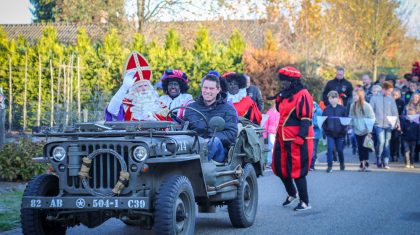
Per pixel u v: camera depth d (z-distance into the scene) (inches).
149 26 1258.6
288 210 381.4
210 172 285.6
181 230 261.7
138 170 248.4
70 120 772.6
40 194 262.8
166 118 310.3
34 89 940.0
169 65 990.4
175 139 261.0
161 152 254.7
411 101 630.5
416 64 765.9
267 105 1086.4
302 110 372.5
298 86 379.6
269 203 407.8
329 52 1314.0
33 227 262.4
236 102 458.0
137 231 323.9
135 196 249.4
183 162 277.6
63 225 276.2
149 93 334.3
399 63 1731.1
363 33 1429.6
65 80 863.7
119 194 251.4
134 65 356.8
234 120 321.7
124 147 251.6
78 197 249.8
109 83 981.2
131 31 1273.4
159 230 248.5
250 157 332.8
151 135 251.4
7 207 367.9
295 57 1173.7
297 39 1237.1
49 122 816.9
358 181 507.8
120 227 335.0
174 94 415.8
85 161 251.1
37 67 943.0
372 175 550.9
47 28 992.9
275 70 1095.6
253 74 1092.5
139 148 248.4
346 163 664.4
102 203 248.1
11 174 463.2
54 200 252.4
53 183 272.8
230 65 1018.1
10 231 311.4
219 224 340.2
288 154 378.3
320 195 434.0
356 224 336.8
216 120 295.1
